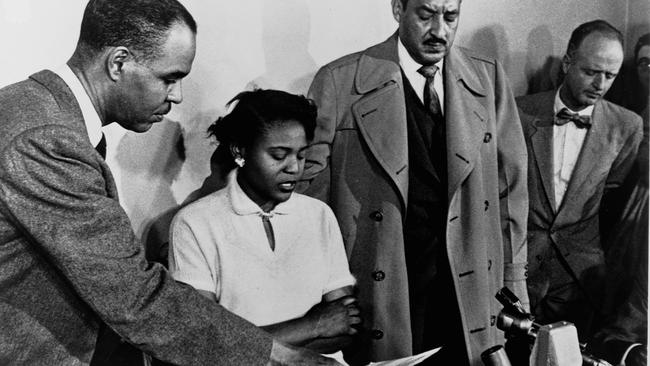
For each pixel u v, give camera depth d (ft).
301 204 6.83
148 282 4.88
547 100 7.63
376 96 7.02
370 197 7.06
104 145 6.19
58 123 4.73
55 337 5.06
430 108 7.16
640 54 7.86
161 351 4.96
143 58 5.34
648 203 8.05
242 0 6.54
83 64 5.26
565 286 7.90
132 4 5.31
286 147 6.66
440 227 7.24
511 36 7.45
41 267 4.95
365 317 7.09
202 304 5.10
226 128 6.55
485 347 7.50
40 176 4.62
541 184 7.70
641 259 8.11
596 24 7.70
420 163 7.15
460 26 7.23
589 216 7.90
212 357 5.09
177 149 6.46
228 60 6.54
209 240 6.56
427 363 7.33
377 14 6.97
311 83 6.84
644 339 8.17
